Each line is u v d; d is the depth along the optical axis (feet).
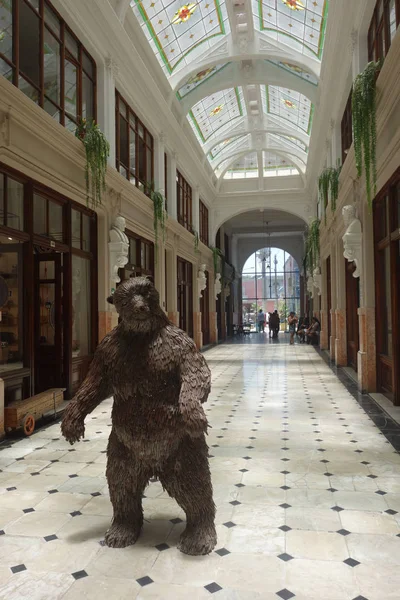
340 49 33.35
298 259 115.34
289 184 75.51
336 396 28.94
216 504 12.98
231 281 97.45
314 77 43.04
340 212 39.73
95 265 30.89
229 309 101.40
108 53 30.89
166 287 50.62
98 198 29.14
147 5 34.14
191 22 38.50
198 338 63.93
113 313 31.76
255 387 33.17
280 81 46.85
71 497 13.62
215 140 62.85
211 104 54.03
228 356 56.44
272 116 59.98
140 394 9.78
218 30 41.37
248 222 100.68
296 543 10.74
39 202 24.45
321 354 57.21
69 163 25.53
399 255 25.16
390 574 9.43
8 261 21.80
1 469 16.10
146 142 41.60
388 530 11.35
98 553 10.39
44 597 8.77
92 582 9.25
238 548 10.54
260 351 62.80
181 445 10.18
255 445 18.66
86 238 30.09
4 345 21.31
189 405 9.28
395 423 21.91
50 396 22.68
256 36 41.65
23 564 9.96
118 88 33.65
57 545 10.78
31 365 22.93
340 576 9.37
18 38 21.31
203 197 69.51
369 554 10.22
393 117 20.48
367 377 29.60
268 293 130.41
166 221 44.78
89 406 10.25
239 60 43.37
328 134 46.09
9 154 20.07
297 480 14.79
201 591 8.91
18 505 13.07
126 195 33.78
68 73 27.09
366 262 29.45
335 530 11.37
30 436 20.29
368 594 8.77
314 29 37.24
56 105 25.31
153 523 11.92
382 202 27.94
